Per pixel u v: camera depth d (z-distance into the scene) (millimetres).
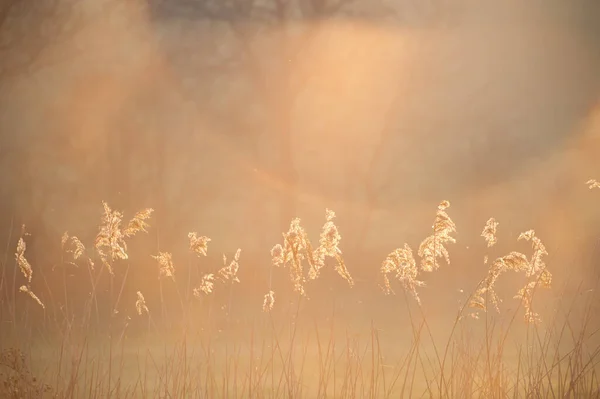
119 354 35500
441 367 27266
